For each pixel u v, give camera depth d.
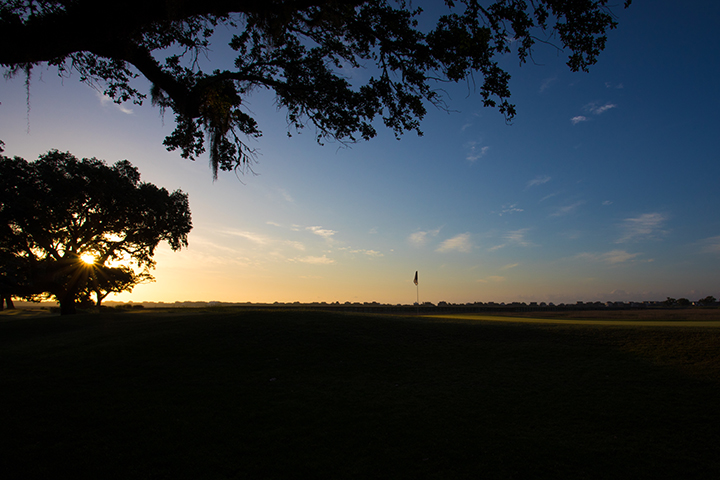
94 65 10.84
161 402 10.67
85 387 11.66
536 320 23.72
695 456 7.96
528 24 9.33
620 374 12.70
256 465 7.66
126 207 35.97
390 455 8.14
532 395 11.42
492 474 7.46
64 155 33.81
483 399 11.22
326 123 12.24
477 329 19.56
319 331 18.88
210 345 16.53
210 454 8.02
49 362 14.16
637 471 7.48
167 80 10.73
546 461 7.90
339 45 11.58
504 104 10.52
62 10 7.87
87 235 37.28
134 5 7.83
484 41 9.34
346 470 7.55
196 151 12.79
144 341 17.12
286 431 9.14
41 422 9.15
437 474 7.45
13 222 32.31
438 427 9.46
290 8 8.91
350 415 10.10
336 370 13.96
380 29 10.52
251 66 11.49
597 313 40.56
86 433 8.72
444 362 14.85
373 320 21.83
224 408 10.40
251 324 20.17
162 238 39.88
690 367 12.84
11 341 20.28
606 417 9.83
